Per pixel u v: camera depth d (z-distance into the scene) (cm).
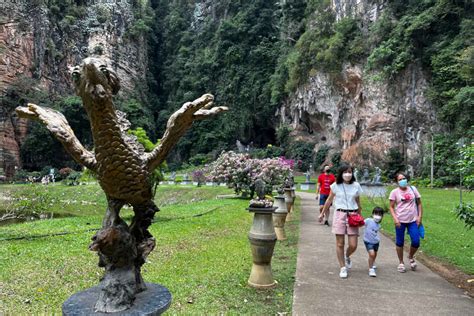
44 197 996
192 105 210
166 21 5903
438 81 2586
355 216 471
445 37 2567
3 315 335
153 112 5328
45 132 3744
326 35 3431
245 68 4744
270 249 420
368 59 2900
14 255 541
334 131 3456
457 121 2419
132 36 5219
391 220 982
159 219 950
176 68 5447
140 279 211
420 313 354
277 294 403
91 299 198
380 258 579
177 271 483
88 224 901
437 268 526
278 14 4506
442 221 966
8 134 3594
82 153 202
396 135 2762
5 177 3378
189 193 2155
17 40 3838
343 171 485
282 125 4125
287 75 4003
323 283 444
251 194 1459
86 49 4631
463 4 2536
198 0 5834
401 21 2745
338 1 3375
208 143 4666
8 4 3831
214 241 682
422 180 2395
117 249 189
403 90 2752
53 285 418
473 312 357
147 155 211
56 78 4272
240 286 426
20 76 3812
